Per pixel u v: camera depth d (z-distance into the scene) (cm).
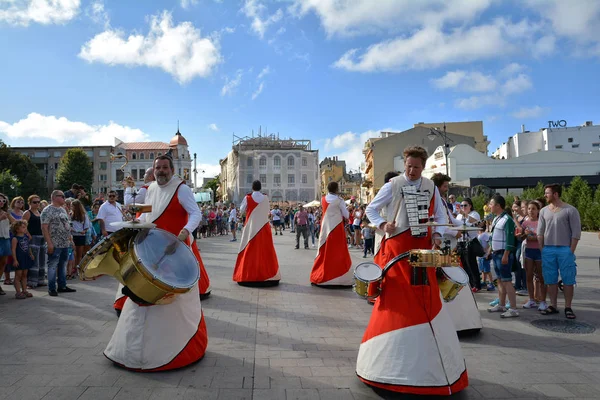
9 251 786
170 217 495
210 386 405
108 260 449
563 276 680
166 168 498
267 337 567
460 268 423
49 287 829
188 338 455
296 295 849
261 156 7500
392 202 410
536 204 764
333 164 10544
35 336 562
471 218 795
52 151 8419
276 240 2598
